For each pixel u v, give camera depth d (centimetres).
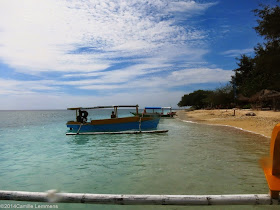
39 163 899
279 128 211
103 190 575
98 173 726
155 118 2111
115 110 2122
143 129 2091
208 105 7575
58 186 619
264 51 2892
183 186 582
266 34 2506
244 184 587
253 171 698
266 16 2409
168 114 4550
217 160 843
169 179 640
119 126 2045
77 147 1277
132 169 756
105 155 1016
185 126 2383
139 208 466
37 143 1478
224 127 2088
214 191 544
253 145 1125
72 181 657
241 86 4734
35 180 677
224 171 703
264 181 608
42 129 2631
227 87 5738
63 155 1053
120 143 1367
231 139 1344
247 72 4803
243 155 916
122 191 563
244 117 2684
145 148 1152
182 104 10525
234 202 232
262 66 2855
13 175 734
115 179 658
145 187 584
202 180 624
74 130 2211
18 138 1775
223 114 3675
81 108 2075
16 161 947
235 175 662
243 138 1370
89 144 1372
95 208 476
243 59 4806
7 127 3025
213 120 2909
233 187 567
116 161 885
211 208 451
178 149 1084
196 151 1019
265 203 228
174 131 1889
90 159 943
